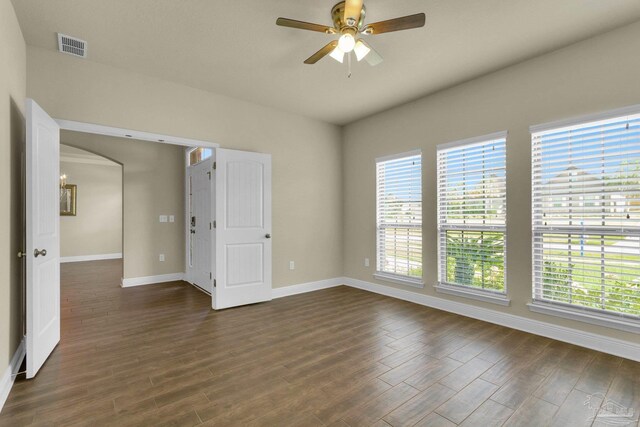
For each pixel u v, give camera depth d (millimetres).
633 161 2498
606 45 2590
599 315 2641
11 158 2227
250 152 4020
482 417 1807
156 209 5297
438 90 3740
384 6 2275
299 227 4633
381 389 2094
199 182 4863
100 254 7949
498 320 3273
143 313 3684
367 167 4719
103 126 3094
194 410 1874
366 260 4762
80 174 7723
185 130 3596
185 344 2816
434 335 3004
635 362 2432
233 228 3893
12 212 2256
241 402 1954
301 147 4645
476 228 3482
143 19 2412
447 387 2113
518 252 3127
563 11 2314
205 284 4699
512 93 3141
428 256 3920
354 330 3145
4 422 1755
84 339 2922
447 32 2568
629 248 2521
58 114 2871
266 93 3830
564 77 2811
